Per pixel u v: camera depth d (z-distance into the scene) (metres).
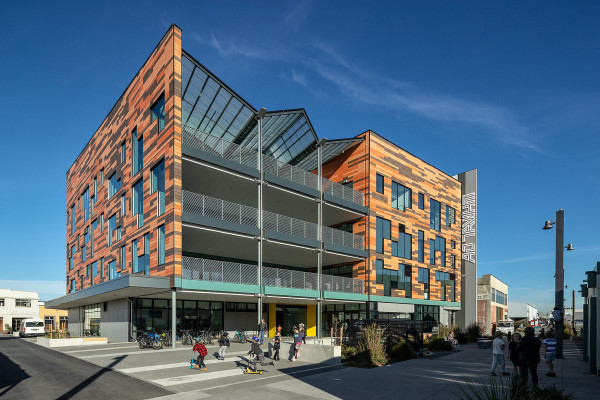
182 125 22.22
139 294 22.64
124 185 27.36
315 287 28.06
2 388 10.52
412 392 10.33
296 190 26.55
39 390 10.25
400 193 33.09
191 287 20.22
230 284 21.77
